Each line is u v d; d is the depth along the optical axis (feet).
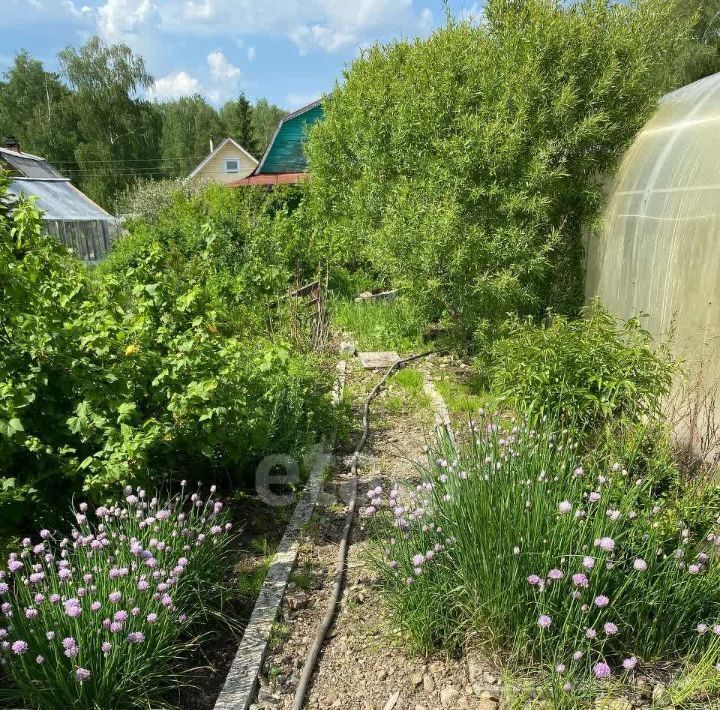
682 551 8.76
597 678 8.23
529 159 22.43
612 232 21.57
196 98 224.33
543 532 9.03
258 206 52.24
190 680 8.95
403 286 23.62
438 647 9.30
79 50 146.00
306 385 17.37
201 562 10.50
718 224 14.66
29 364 11.38
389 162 29.12
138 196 75.82
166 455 12.73
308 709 8.36
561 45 22.26
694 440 12.91
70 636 8.04
